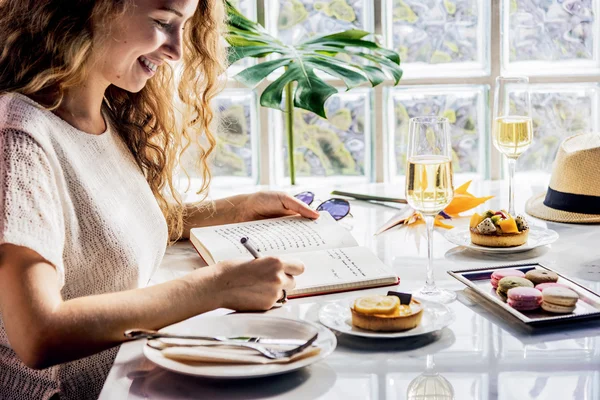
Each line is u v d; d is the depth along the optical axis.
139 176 1.42
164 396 0.92
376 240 1.58
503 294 1.19
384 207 1.87
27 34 1.21
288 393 0.92
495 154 2.40
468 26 2.35
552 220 1.68
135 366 1.01
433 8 2.35
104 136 1.33
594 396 0.90
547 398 0.89
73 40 1.19
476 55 2.37
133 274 1.27
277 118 2.38
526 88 1.63
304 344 0.98
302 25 2.37
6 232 1.03
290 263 1.21
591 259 1.41
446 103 2.39
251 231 1.51
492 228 1.45
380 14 2.33
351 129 2.40
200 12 1.55
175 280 1.12
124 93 1.48
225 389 0.94
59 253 1.08
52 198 1.11
